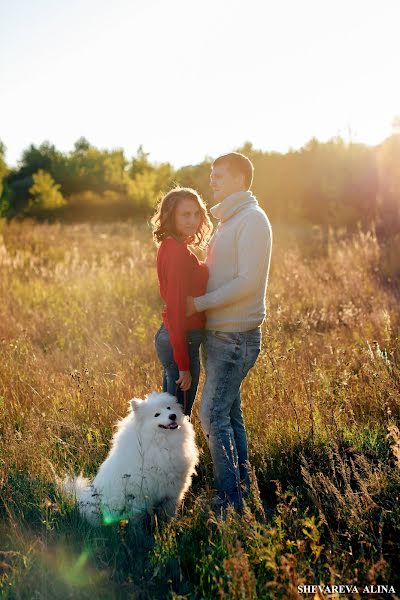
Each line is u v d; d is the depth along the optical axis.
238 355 3.50
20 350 6.32
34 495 3.41
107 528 3.15
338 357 5.53
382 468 3.68
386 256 10.49
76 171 49.03
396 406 4.55
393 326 6.65
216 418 3.53
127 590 2.61
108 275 10.82
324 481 3.39
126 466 3.27
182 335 3.37
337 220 17.89
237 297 3.33
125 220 32.31
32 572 2.70
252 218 3.33
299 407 4.50
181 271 3.35
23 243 18.02
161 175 36.34
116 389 5.02
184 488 3.45
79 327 7.59
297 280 9.12
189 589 2.70
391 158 16.23
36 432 4.18
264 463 3.88
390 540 3.04
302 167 23.88
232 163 3.47
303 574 2.67
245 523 2.98
